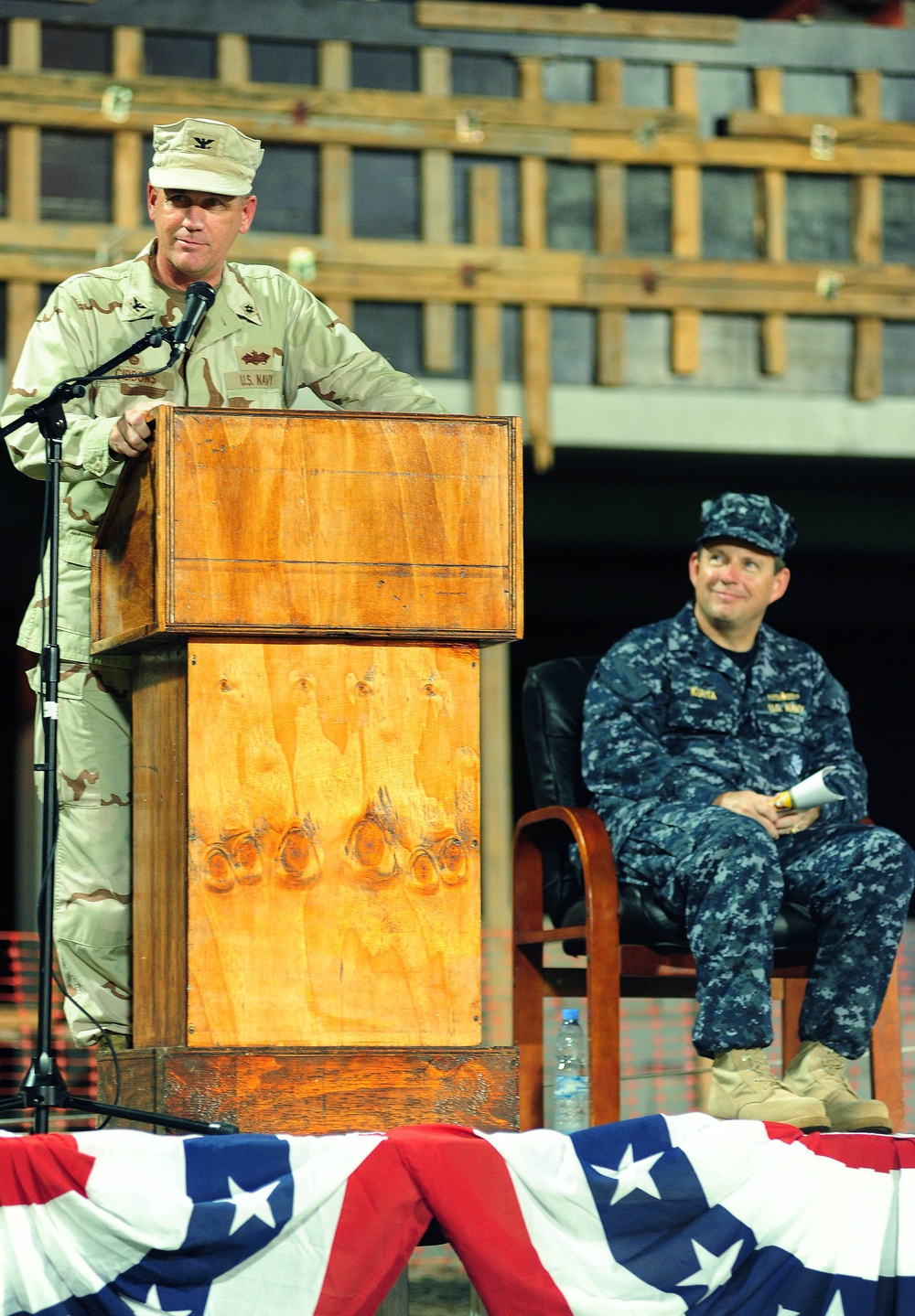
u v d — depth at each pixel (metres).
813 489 26.08
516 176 22.66
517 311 22.58
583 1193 8.66
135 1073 9.05
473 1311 9.23
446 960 9.05
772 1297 8.98
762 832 11.41
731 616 13.04
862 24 24.22
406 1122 8.84
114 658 10.04
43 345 10.74
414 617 9.06
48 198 21.38
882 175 23.48
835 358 23.39
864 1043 11.52
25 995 23.00
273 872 8.89
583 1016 20.98
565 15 22.86
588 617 28.59
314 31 22.19
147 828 9.60
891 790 30.48
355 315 22.19
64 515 10.67
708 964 11.16
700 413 22.97
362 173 22.27
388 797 9.05
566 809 12.12
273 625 8.88
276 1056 8.73
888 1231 9.20
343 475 9.02
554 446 22.81
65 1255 7.97
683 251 22.97
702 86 23.41
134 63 21.70
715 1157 8.90
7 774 29.06
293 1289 8.18
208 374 11.00
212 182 10.52
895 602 28.86
